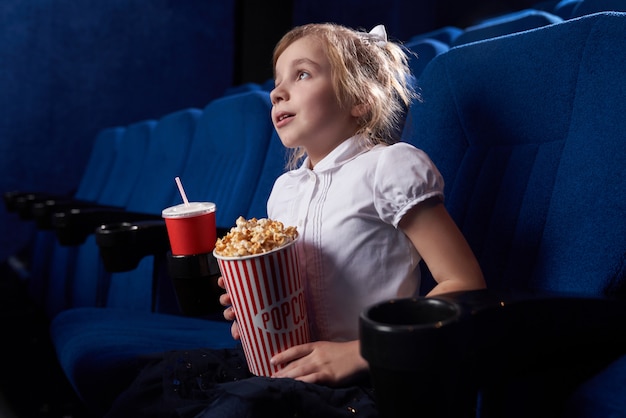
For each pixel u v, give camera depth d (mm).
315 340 517
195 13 2383
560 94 488
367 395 424
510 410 352
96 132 2266
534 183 493
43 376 1176
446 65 586
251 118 913
